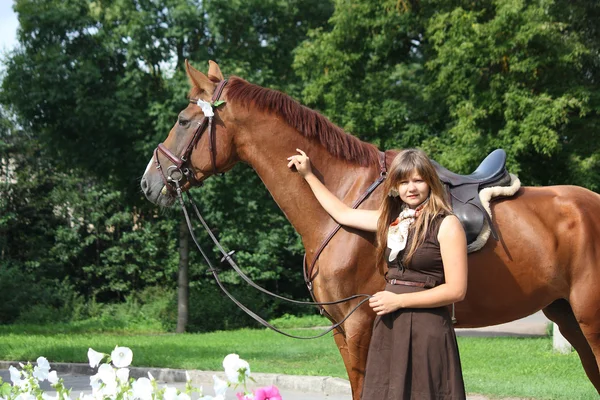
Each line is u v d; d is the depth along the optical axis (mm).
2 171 23828
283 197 4457
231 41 18641
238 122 4527
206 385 9055
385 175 4309
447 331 3432
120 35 17672
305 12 20047
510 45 12875
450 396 3369
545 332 16312
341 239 4211
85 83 17422
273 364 10312
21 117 18500
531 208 4312
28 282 22359
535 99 12859
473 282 4191
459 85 13859
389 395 3422
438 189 3494
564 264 4250
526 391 7398
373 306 3451
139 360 10695
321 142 4434
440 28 14188
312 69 17016
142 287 24984
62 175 24109
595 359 4609
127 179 19344
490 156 4566
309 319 22562
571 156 13094
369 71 17141
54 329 19328
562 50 12875
